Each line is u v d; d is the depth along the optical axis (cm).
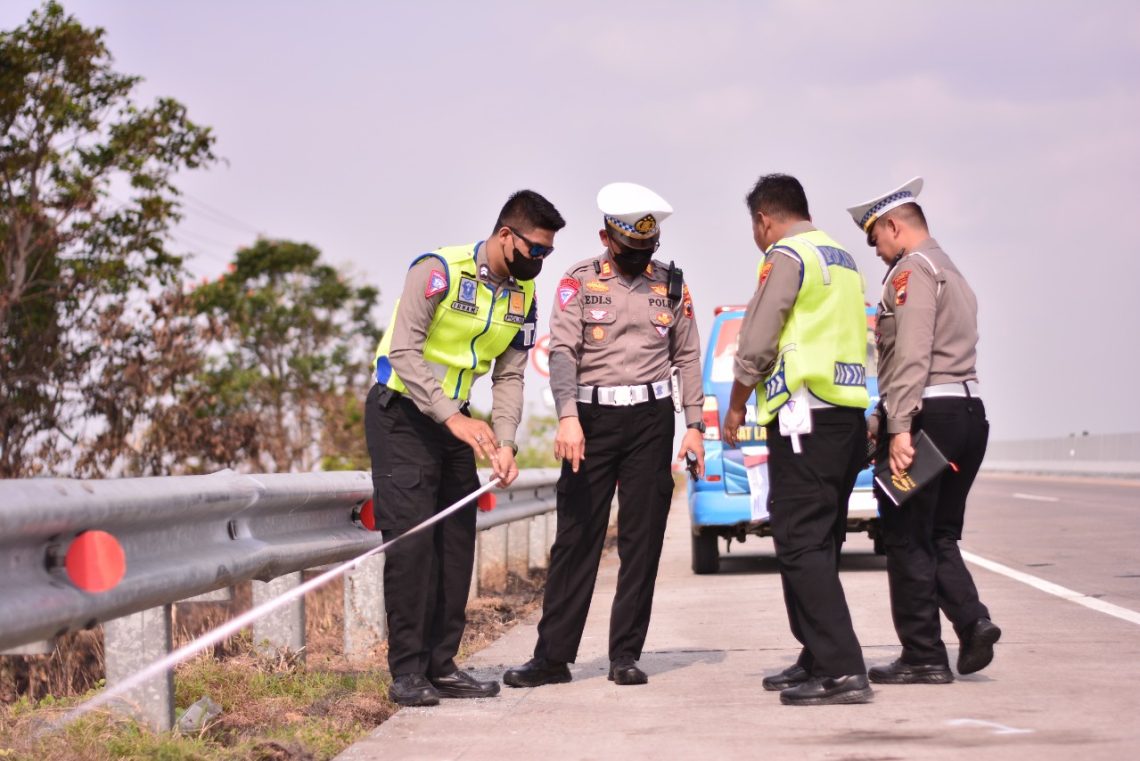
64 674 812
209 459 2042
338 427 3528
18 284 1900
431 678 555
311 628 819
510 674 585
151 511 411
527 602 984
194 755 422
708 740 446
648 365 578
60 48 1984
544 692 565
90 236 2028
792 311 527
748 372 527
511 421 562
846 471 525
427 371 524
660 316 579
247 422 2088
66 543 369
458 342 540
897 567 550
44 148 1998
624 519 579
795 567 516
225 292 3950
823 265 527
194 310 2002
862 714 484
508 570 1181
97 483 386
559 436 562
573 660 584
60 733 432
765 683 548
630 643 581
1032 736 435
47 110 1973
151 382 1900
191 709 478
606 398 573
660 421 576
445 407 520
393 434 538
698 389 598
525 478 1028
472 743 455
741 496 1089
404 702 533
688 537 1722
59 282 1964
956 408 542
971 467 553
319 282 4531
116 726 441
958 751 415
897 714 481
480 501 618
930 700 509
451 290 531
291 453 3172
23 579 351
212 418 2075
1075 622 736
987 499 2244
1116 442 3444
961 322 549
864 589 957
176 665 565
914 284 539
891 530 552
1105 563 1092
